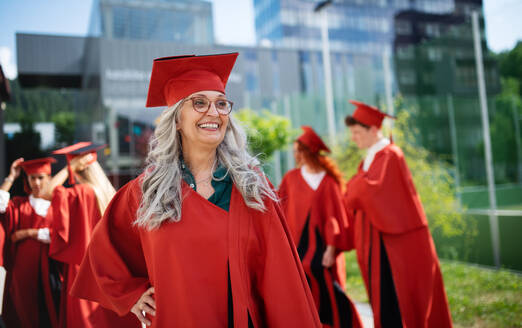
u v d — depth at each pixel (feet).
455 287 15.28
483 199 18.56
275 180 28.48
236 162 5.10
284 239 4.71
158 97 5.51
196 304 4.35
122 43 32.37
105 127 28.09
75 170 8.55
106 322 8.16
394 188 10.31
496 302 13.20
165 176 4.80
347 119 11.49
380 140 11.12
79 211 8.34
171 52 35.53
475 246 18.66
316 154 12.60
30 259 8.58
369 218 10.44
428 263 10.14
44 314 8.68
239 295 4.42
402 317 9.97
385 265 10.64
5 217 8.45
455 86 19.83
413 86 22.06
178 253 4.46
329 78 25.79
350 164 23.09
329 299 11.35
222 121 4.99
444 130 20.25
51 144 13.71
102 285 4.88
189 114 4.91
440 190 20.25
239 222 4.67
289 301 4.48
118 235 5.20
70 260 8.17
